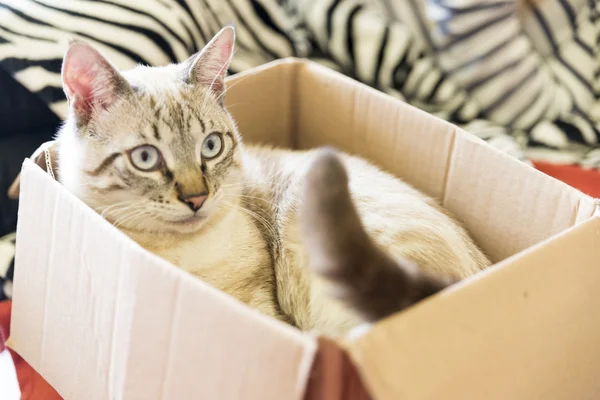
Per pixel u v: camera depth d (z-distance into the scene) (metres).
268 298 1.12
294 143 1.54
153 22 1.54
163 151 0.97
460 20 1.90
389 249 1.00
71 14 1.46
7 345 1.20
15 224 1.44
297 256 1.08
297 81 1.46
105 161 0.96
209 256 1.07
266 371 0.60
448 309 0.64
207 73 1.05
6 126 1.45
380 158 1.34
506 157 1.07
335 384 0.57
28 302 0.98
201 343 0.67
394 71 1.96
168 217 0.98
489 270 0.69
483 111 2.01
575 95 2.05
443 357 0.62
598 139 1.95
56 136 1.22
